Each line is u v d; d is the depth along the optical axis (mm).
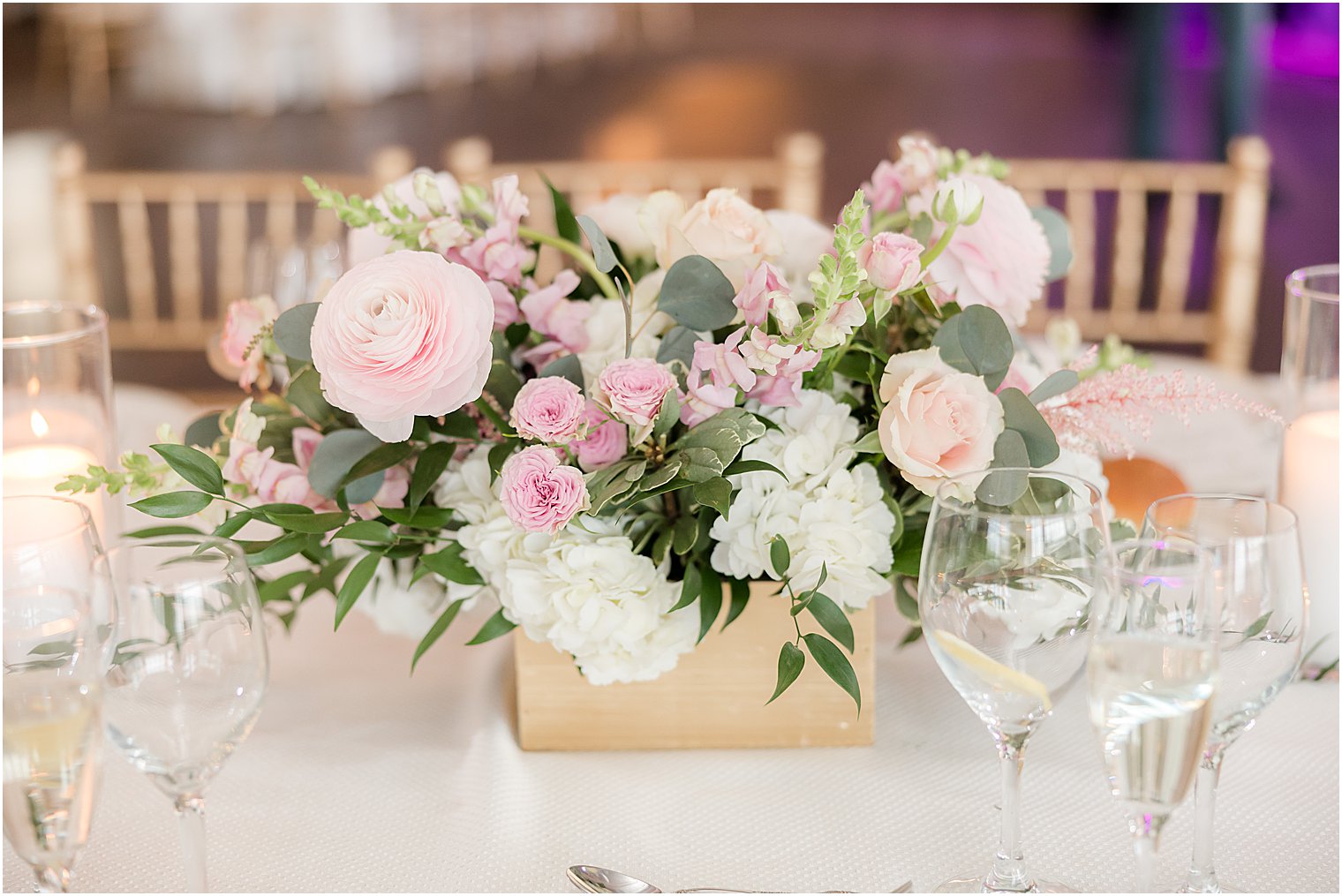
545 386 755
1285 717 910
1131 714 586
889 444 792
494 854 776
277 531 981
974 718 933
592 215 951
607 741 901
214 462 822
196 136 5105
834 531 782
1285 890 727
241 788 849
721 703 894
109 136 5074
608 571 796
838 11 5152
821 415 812
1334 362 934
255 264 1495
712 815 816
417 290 768
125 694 625
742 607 830
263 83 5078
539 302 850
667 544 805
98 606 627
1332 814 795
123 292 4699
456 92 5160
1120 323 3883
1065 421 859
